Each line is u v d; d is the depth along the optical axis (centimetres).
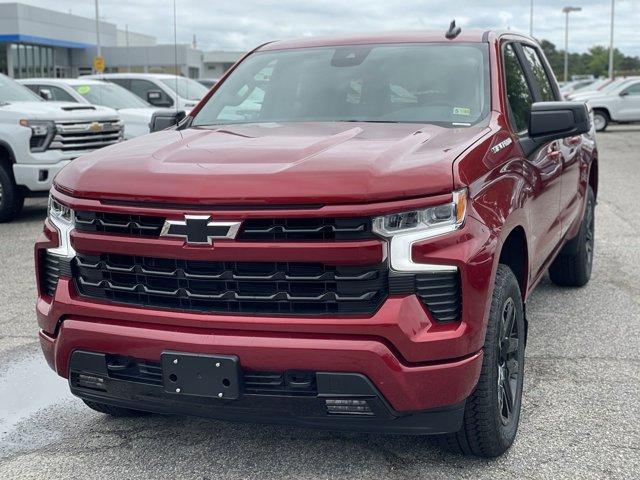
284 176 304
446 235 303
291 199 297
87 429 396
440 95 424
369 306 299
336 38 502
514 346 370
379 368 295
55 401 434
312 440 376
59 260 343
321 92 447
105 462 359
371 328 295
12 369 484
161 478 343
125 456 364
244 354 303
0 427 400
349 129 388
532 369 468
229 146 352
